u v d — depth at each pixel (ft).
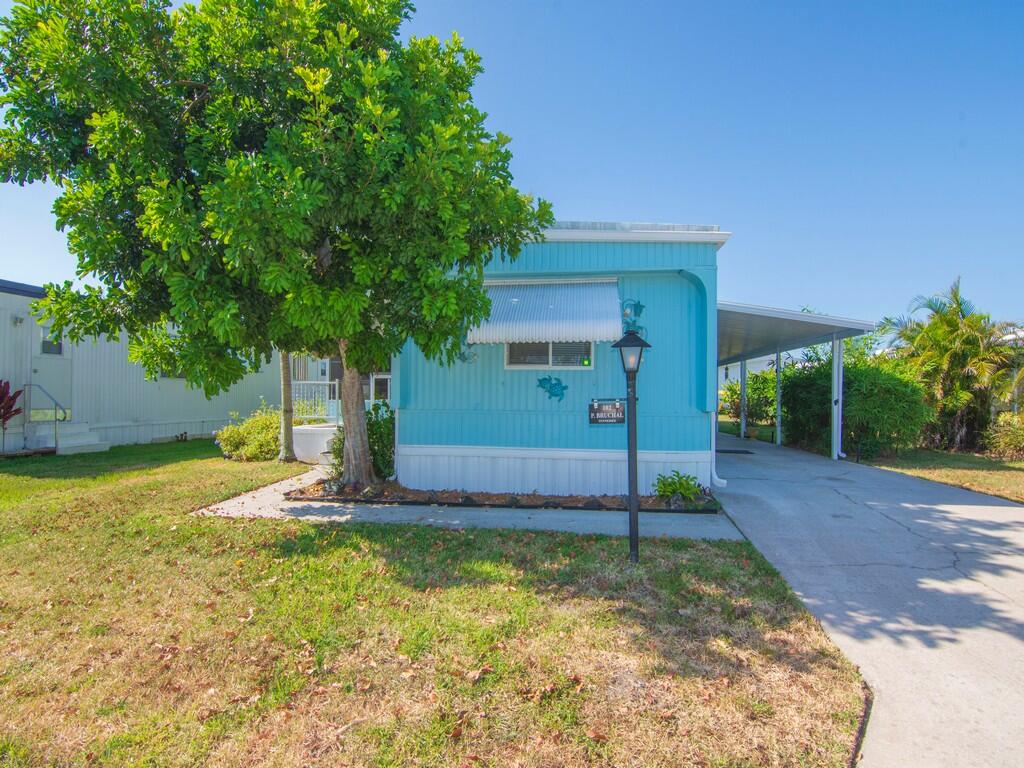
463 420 32.42
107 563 19.93
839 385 46.11
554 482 31.48
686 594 16.85
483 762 9.77
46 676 12.60
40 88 21.77
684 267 30.09
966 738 10.32
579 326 28.09
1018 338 52.65
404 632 14.38
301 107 22.31
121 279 23.27
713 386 30.19
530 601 16.33
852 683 12.07
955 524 24.94
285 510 28.27
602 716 10.96
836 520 25.64
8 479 38.24
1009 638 14.12
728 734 10.41
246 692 11.93
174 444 62.69
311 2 21.24
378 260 22.97
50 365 54.03
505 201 24.41
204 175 22.08
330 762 9.82
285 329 23.61
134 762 9.88
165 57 21.44
